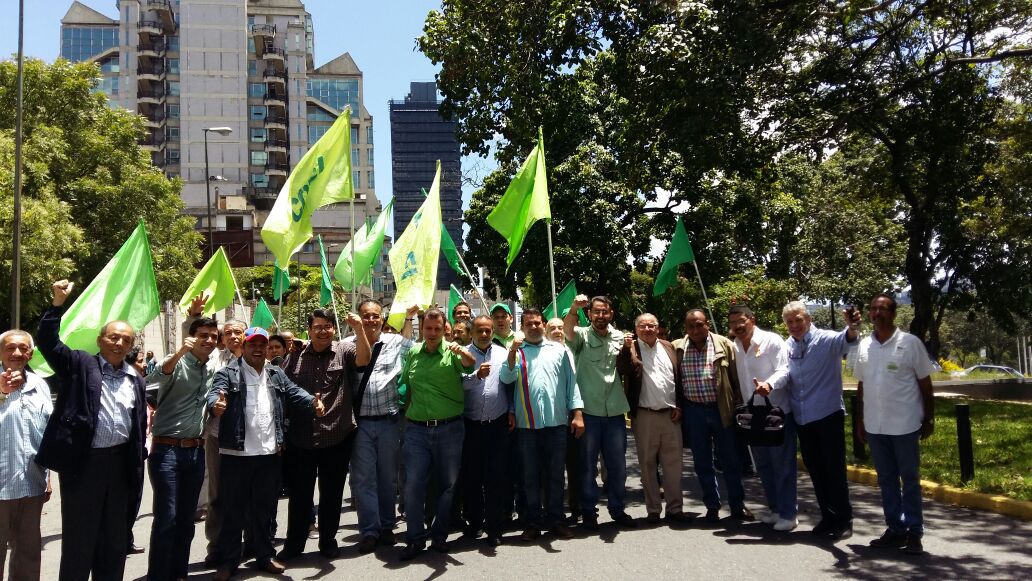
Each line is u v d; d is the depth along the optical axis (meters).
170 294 30.28
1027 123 17.45
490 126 16.02
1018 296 25.34
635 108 13.92
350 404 6.69
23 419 5.42
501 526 6.91
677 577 5.66
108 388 5.39
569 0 13.82
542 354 7.07
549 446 7.00
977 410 16.78
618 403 7.25
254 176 83.19
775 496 7.27
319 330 6.65
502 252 23.14
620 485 7.29
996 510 7.63
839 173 31.27
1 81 26.41
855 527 7.10
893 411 6.22
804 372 6.88
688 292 25.22
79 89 27.58
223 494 6.02
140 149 30.25
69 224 23.95
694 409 7.47
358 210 83.06
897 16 15.09
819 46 14.56
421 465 6.48
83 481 5.21
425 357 6.62
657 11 12.88
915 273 21.30
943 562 5.89
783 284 29.17
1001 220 23.56
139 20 81.62
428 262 8.27
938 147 17.47
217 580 5.92
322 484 6.61
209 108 81.19
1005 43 16.16
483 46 15.11
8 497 5.28
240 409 6.03
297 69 85.06
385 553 6.62
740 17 12.06
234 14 82.06
